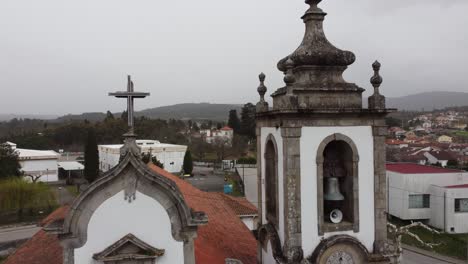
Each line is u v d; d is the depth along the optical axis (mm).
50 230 11828
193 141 140625
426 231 55281
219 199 27078
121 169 12133
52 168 91875
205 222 12562
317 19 14820
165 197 12500
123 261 12242
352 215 14508
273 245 14758
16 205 58656
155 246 12477
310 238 14070
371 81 14359
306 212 14039
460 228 54375
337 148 15219
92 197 12125
